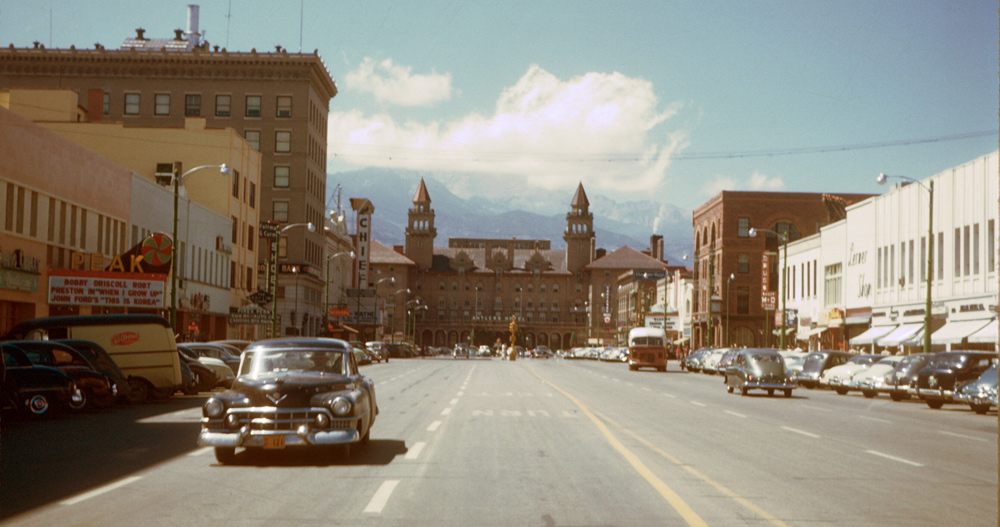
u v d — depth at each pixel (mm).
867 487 11297
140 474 11930
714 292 103750
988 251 45562
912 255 54906
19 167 36250
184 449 14695
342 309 100250
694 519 9086
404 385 37469
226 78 89812
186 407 24406
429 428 18469
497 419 20766
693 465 13172
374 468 12562
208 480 11430
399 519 8992
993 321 43938
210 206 65438
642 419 21344
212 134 65875
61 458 13562
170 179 65375
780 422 21281
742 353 35188
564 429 18500
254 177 74500
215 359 32156
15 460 13344
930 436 18453
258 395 12727
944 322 50000
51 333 25609
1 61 88938
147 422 19828
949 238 50000
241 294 70000
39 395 20359
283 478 11617
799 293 77500
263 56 89188
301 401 12734
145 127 65812
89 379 22422
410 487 10961
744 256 100000
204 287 58844
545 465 13000
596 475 12062
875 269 60500
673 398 30562
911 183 59438
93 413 22375
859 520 9125
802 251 76750
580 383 41125
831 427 20203
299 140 89875
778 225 99875
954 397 27125
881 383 34562
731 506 9852
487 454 14219
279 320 81562
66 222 40781
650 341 65750
